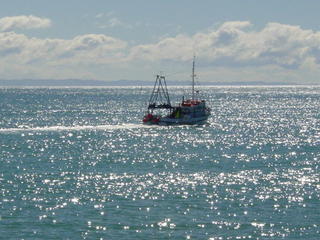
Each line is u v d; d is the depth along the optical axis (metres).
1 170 188.50
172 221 126.06
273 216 130.25
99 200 144.75
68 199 145.88
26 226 122.06
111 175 179.88
